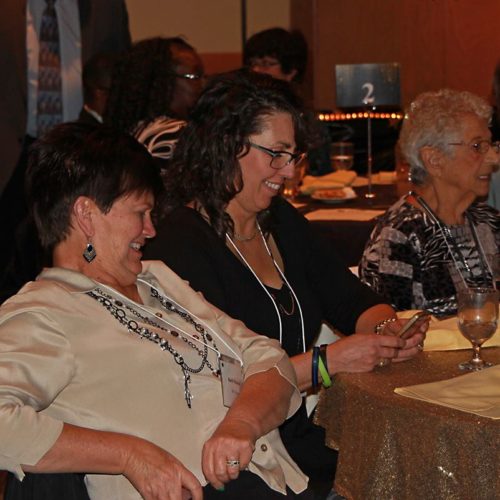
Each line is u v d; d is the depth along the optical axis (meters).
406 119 3.30
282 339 2.73
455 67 7.86
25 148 5.82
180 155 2.74
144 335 2.12
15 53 5.68
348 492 2.34
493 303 2.46
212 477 2.04
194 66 4.61
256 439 2.15
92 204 2.12
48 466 1.91
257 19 9.09
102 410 2.03
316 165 5.77
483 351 2.63
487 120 3.23
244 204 2.71
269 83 2.68
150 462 1.96
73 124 2.18
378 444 2.24
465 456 2.09
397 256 3.18
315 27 8.29
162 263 2.40
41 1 5.85
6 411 1.88
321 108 8.31
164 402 2.10
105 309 2.10
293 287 2.85
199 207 2.72
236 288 2.67
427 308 3.17
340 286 2.99
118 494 2.06
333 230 4.19
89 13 6.04
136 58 4.59
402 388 2.29
